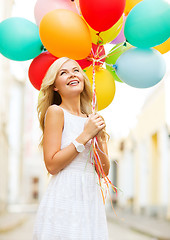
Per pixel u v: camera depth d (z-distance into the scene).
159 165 16.50
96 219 2.29
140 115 20.94
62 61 2.48
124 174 26.70
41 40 2.83
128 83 3.09
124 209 24.19
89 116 2.37
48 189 2.34
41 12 3.08
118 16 2.79
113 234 10.27
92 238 2.25
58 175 2.32
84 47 2.73
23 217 16.38
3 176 21.88
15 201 33.44
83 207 2.27
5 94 20.30
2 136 20.59
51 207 2.27
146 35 2.79
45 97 2.54
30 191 41.56
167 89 14.46
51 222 2.24
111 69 3.34
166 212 15.40
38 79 3.11
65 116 2.41
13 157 32.97
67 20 2.68
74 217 2.24
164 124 15.46
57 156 2.27
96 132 2.30
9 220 14.30
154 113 17.55
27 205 32.62
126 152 25.91
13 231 10.99
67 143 2.37
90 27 2.98
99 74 3.12
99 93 3.07
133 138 22.89
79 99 2.54
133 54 2.98
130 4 3.13
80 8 2.82
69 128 2.40
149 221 14.17
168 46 3.23
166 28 2.78
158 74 3.00
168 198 14.70
